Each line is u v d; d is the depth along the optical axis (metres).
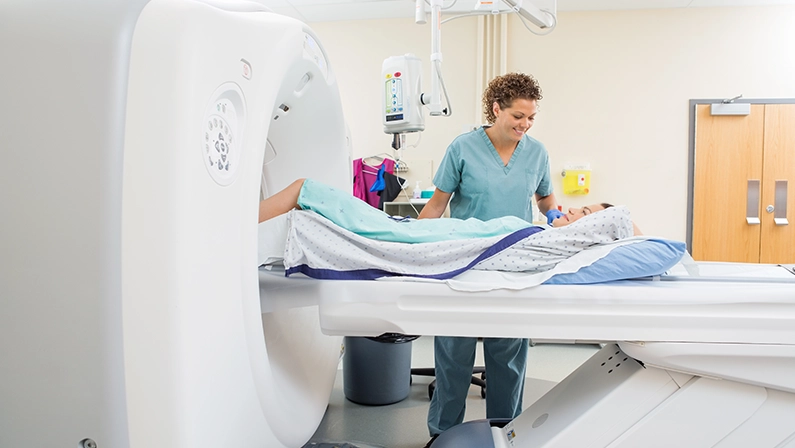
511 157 1.97
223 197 0.86
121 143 0.76
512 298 1.11
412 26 3.99
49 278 0.77
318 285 1.16
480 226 1.42
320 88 1.46
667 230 3.85
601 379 1.28
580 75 3.87
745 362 1.09
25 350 0.78
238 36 0.91
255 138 0.95
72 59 0.77
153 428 0.75
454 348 1.82
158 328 0.75
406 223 1.40
